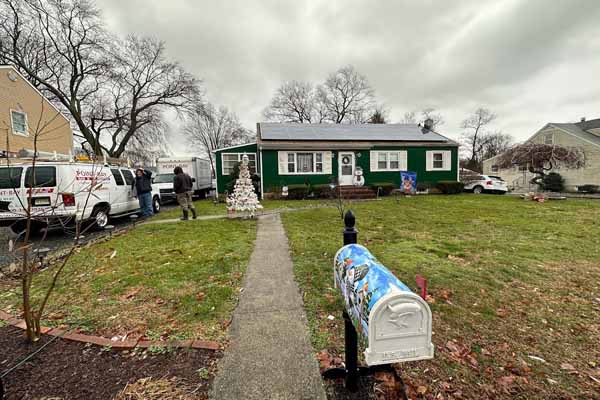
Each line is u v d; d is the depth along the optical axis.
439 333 2.21
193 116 25.84
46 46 18.31
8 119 12.09
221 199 13.73
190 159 15.38
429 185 15.87
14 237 6.00
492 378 1.72
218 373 1.76
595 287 3.07
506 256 4.19
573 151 16.17
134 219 8.47
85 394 1.59
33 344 2.06
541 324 2.35
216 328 2.29
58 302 2.77
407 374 1.75
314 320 2.42
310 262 3.99
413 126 19.16
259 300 2.81
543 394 1.60
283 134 15.93
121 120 22.58
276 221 7.41
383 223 6.93
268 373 1.77
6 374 1.75
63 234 6.29
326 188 13.60
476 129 42.62
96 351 1.99
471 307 2.64
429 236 5.54
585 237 5.38
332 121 35.84
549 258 4.09
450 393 1.60
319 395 1.60
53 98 19.56
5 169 5.42
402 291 1.08
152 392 1.60
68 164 5.75
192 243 5.11
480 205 10.55
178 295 2.92
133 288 3.10
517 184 25.09
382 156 15.45
